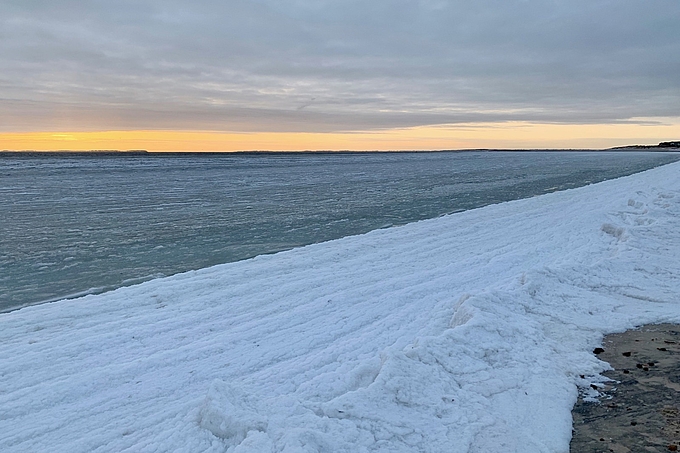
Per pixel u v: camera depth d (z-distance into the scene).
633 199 16.41
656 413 3.84
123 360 5.76
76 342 6.26
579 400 4.12
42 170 47.72
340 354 5.61
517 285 6.96
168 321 6.98
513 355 4.79
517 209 17.83
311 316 7.09
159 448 3.53
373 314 7.10
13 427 4.40
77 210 18.98
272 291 8.27
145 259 11.29
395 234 13.36
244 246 12.61
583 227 13.22
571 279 7.14
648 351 4.97
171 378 5.27
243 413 3.58
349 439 3.35
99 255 11.65
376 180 35.59
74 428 4.36
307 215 17.88
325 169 53.00
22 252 11.91
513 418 3.78
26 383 5.21
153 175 41.03
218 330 6.66
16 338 6.47
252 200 22.58
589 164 58.12
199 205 20.69
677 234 9.62
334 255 10.84
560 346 5.06
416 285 8.49
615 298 6.62
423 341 4.77
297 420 3.52
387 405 3.81
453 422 3.71
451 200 22.56
